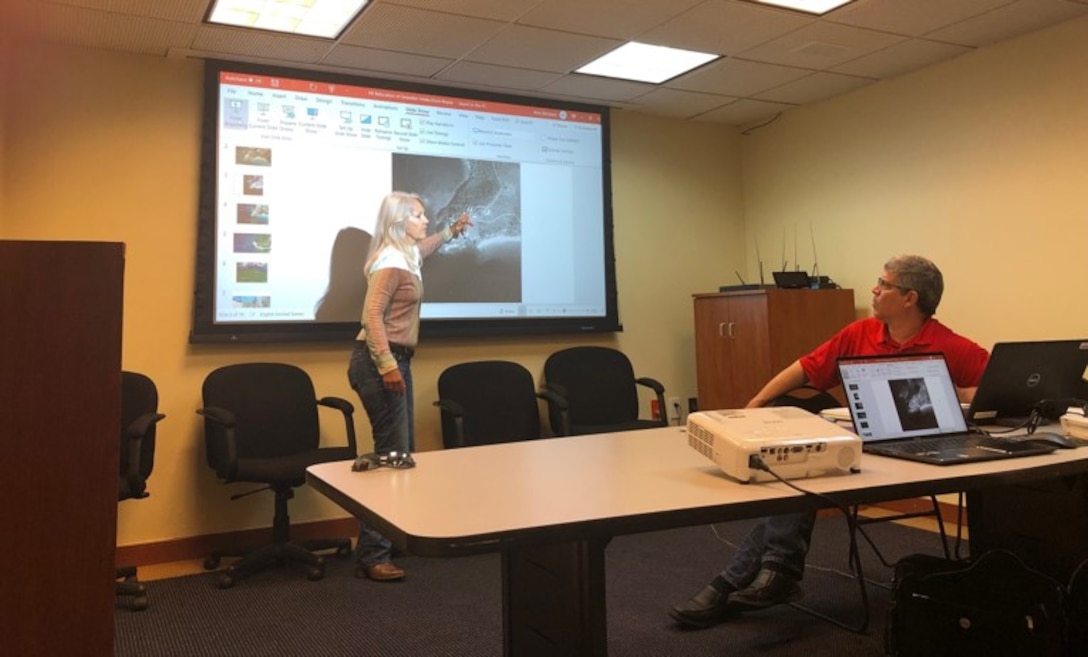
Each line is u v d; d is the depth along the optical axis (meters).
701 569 3.28
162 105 3.60
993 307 3.78
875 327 2.51
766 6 3.27
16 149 3.33
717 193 5.06
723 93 4.43
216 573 3.33
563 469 1.62
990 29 3.56
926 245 4.08
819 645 2.46
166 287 3.58
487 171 4.24
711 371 4.54
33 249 1.43
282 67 3.78
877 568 3.22
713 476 1.52
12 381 1.41
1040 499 2.20
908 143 4.16
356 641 2.54
